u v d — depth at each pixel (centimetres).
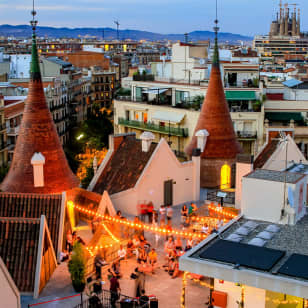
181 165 3778
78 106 10781
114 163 3841
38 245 2388
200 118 4294
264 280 1766
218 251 1975
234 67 7425
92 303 2175
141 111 7875
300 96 7850
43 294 2352
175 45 8344
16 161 3291
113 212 3069
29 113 3269
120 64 16612
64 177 3316
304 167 3048
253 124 6825
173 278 2591
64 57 13600
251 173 2489
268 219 2364
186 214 3325
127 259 2802
